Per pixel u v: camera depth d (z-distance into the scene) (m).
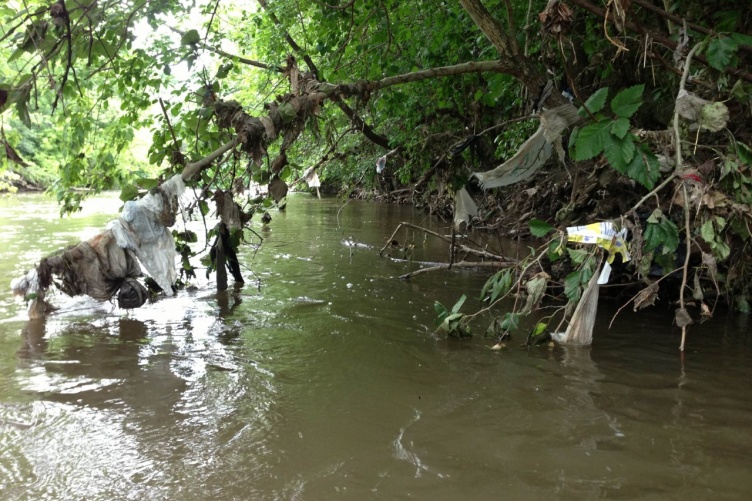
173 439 3.34
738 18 4.43
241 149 4.73
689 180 3.93
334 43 8.38
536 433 3.39
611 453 3.16
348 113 8.12
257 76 11.12
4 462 3.09
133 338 5.25
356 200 24.81
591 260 4.55
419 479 2.91
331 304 6.45
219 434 3.41
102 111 7.46
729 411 3.67
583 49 6.16
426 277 7.91
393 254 9.90
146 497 2.77
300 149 10.42
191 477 2.94
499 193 13.12
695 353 4.76
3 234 11.29
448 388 4.08
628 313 5.99
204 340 5.19
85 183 6.77
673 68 4.62
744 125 4.82
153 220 5.39
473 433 3.40
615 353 4.76
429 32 8.53
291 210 19.56
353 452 3.19
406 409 3.74
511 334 5.33
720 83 4.26
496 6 7.64
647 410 3.68
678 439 3.31
